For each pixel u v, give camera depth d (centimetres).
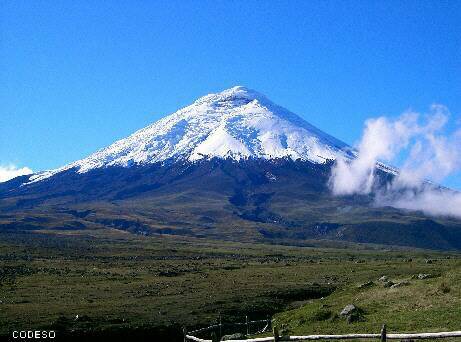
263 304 6881
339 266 11512
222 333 5453
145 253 16112
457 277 4747
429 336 2569
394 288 5219
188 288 7944
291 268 11150
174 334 5528
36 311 5953
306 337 3011
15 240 19825
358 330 3781
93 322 5622
